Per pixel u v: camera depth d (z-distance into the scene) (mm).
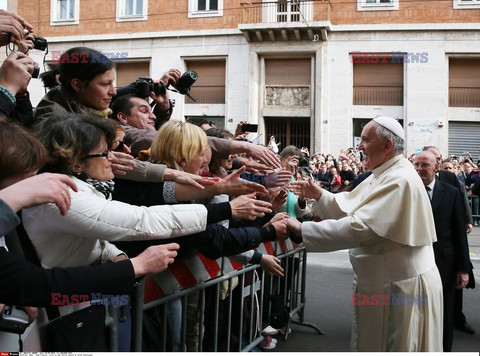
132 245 2205
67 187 1480
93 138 1803
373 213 2496
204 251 2240
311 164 12656
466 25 16609
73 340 1603
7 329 1415
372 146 2746
